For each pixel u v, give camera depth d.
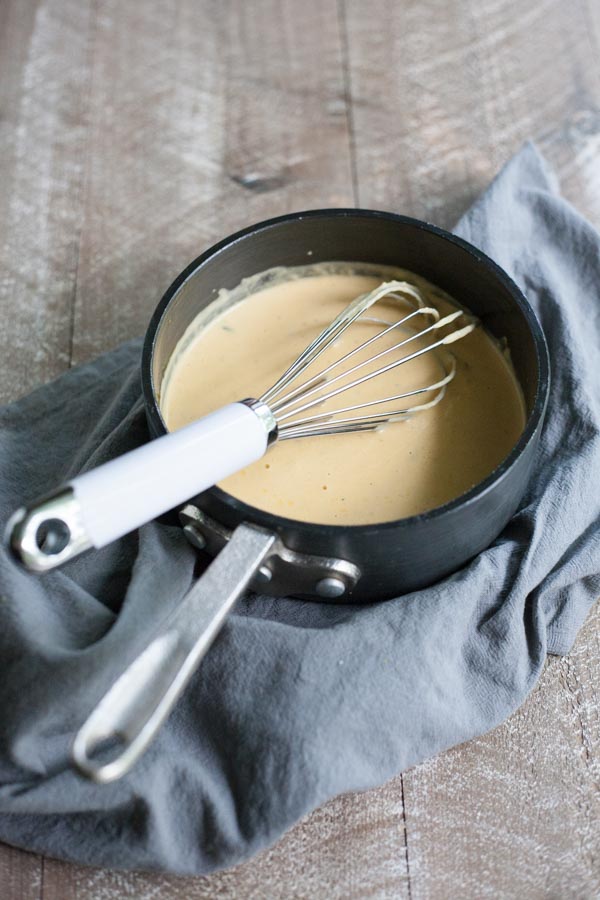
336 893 0.57
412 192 0.83
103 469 0.54
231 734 0.57
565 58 0.90
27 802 0.55
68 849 0.56
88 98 0.88
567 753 0.61
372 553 0.57
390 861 0.58
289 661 0.58
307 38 0.92
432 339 0.67
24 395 0.72
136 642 0.57
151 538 0.61
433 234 0.65
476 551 0.62
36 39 0.91
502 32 0.91
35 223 0.81
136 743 0.50
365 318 0.68
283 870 0.58
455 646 0.60
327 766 0.56
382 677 0.58
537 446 0.66
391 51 0.91
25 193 0.82
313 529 0.55
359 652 0.58
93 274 0.79
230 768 0.57
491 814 0.59
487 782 0.60
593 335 0.72
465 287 0.67
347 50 0.91
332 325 0.64
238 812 0.56
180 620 0.53
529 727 0.61
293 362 0.66
